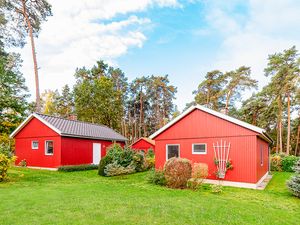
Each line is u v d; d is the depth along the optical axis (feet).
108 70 153.79
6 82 76.48
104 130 83.56
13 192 29.17
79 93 123.85
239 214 23.18
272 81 94.73
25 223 18.08
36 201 24.62
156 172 40.47
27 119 67.41
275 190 38.29
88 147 70.38
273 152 121.70
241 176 41.11
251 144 40.75
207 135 45.32
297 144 113.70
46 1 81.35
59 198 26.30
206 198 29.63
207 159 44.86
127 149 58.34
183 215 21.61
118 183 41.06
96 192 30.45
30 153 67.15
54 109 164.86
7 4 75.05
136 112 177.27
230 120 42.68
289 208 27.61
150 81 166.30
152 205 24.35
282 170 67.67
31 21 81.71
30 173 52.37
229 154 42.63
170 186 37.04
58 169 58.80
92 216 20.04
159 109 164.35
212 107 122.93
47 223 18.16
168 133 50.11
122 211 21.77
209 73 123.95
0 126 77.30
